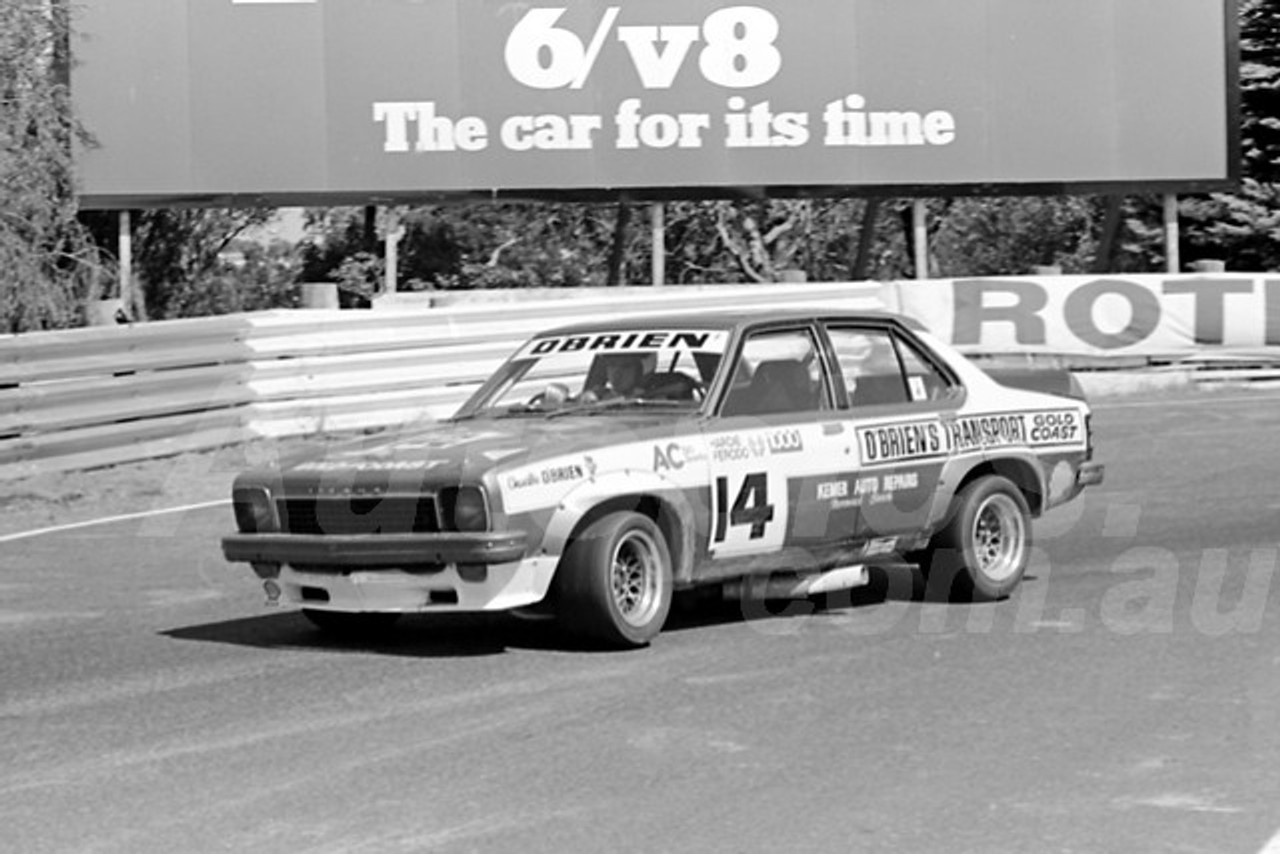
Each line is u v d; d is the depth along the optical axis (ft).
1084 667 42.57
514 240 150.51
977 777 33.04
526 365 49.39
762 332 47.88
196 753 35.29
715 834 29.63
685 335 47.88
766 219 156.87
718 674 41.83
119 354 79.41
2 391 74.08
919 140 120.78
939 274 165.99
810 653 44.21
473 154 116.37
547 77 116.78
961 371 51.80
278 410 85.87
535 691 40.11
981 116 121.39
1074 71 122.11
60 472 76.07
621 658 43.60
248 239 146.82
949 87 120.78
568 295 107.55
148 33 112.16
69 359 77.36
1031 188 122.31
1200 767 33.68
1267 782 32.60
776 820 30.37
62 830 30.37
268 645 46.24
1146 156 123.34
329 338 87.40
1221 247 163.43
